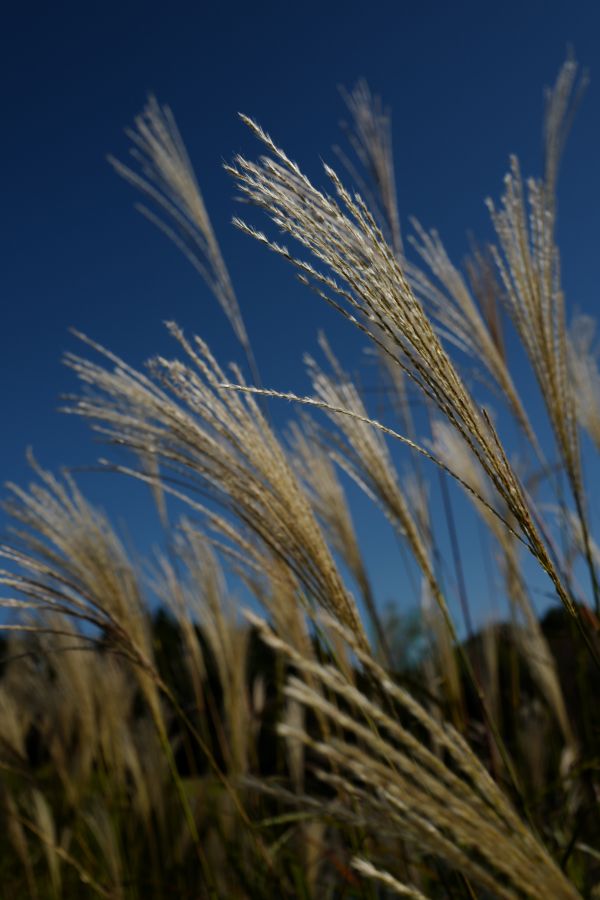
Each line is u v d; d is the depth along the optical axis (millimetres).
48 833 1289
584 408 1077
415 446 619
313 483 1021
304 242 607
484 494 1163
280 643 438
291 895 1087
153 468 1068
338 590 779
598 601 848
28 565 875
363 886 945
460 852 451
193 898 1192
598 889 718
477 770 485
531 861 454
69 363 847
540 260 814
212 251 1149
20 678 1501
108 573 947
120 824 1403
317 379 897
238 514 825
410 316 616
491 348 952
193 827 998
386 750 440
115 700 1368
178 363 785
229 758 1221
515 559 1173
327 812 502
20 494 950
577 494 849
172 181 1207
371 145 1214
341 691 439
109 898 1183
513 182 829
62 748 1454
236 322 1099
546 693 1226
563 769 1133
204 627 1254
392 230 1200
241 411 804
